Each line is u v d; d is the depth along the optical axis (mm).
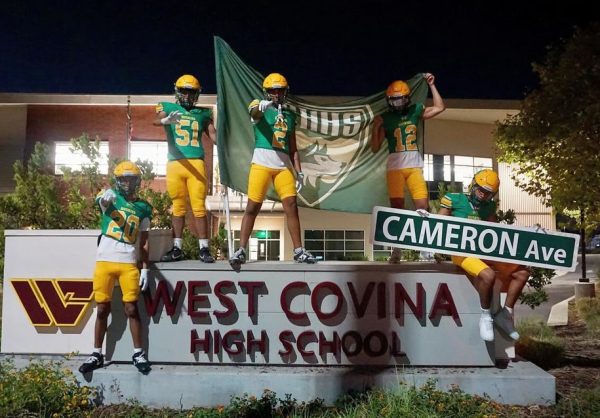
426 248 6629
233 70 7934
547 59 14445
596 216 14086
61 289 6961
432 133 22797
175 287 6766
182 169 7305
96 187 11305
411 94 8188
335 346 6719
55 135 19969
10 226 10688
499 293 6898
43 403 5652
